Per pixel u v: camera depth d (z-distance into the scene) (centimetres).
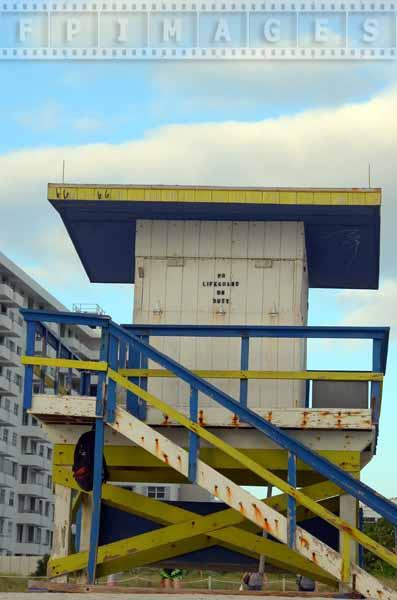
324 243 2141
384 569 3409
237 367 1938
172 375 1780
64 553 1761
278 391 1914
